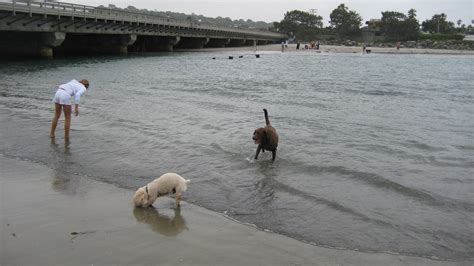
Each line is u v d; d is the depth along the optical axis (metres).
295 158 8.41
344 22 150.88
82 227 5.30
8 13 34.00
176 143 9.45
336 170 7.61
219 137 10.06
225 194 6.54
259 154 8.70
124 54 54.34
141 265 4.40
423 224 5.50
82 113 12.95
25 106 14.21
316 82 23.52
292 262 4.55
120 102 15.27
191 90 19.25
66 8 40.69
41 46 41.47
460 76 27.92
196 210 5.96
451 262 4.63
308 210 5.93
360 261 4.61
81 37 54.69
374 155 8.62
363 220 5.60
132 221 5.54
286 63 41.81
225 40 94.06
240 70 31.88
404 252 4.82
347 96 17.72
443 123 12.01
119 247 4.79
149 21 55.72
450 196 6.42
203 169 7.70
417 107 14.92
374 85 22.12
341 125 11.61
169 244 4.89
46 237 5.00
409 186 6.79
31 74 25.50
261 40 119.62
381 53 69.06
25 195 6.37
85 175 7.35
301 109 14.23
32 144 9.34
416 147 9.29
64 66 32.28
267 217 5.71
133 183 6.98
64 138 9.88
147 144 9.38
